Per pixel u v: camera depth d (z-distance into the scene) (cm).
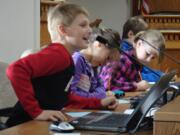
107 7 500
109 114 145
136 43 277
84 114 148
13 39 320
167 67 403
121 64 265
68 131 118
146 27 317
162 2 489
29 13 324
